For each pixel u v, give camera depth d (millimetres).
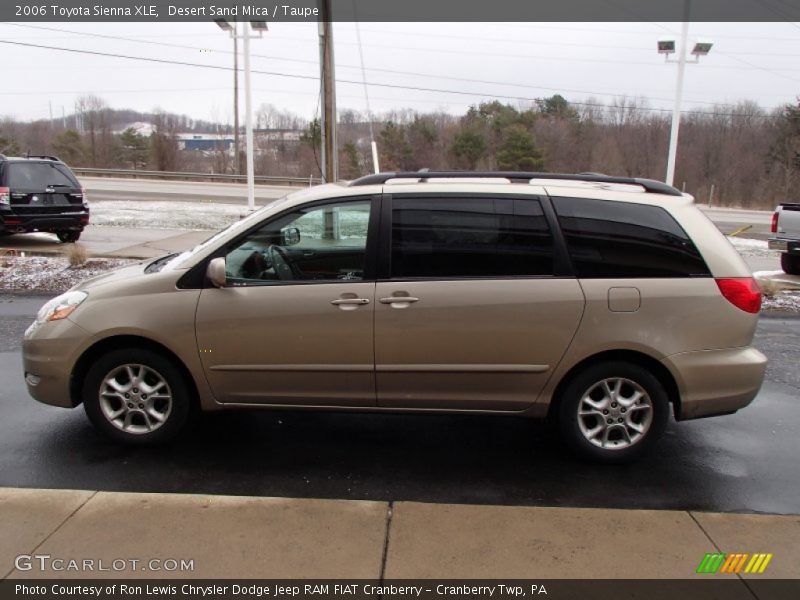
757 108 57656
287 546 2883
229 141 59062
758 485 3654
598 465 3859
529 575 2717
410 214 3762
